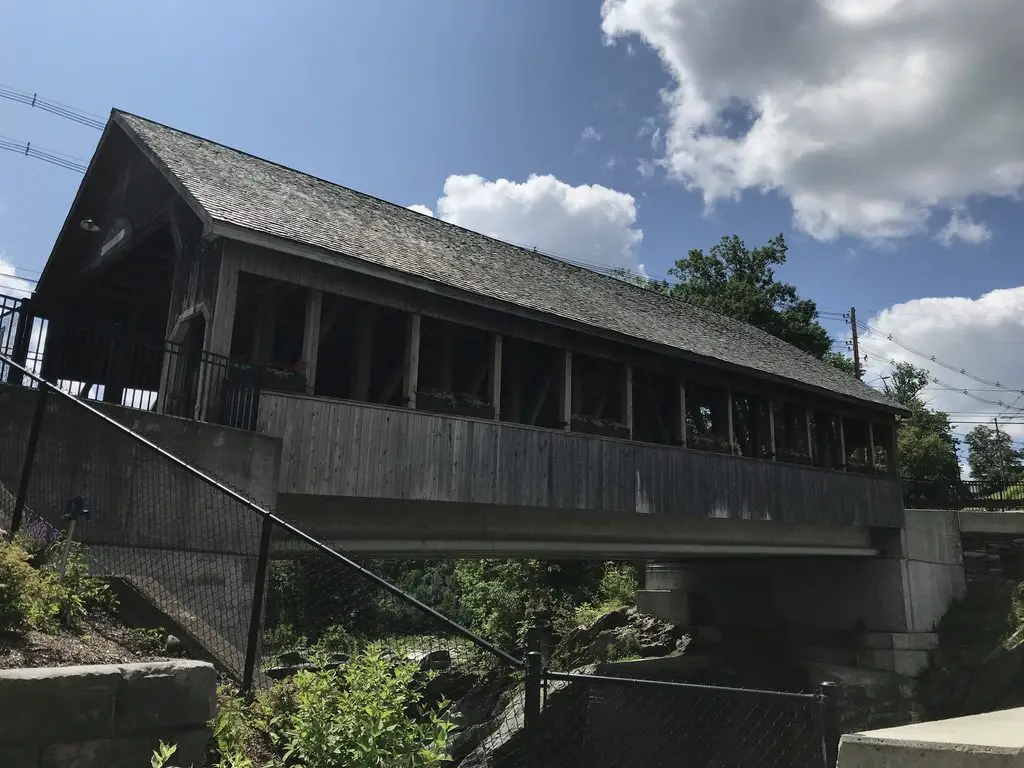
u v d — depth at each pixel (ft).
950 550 70.59
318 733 11.84
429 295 39.19
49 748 9.24
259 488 27.53
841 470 64.64
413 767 11.63
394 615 20.97
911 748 8.77
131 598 16.79
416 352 38.29
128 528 22.72
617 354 48.65
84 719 9.61
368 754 11.39
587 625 85.51
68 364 47.34
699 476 51.96
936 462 120.67
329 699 12.75
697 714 45.42
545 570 99.50
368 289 36.78
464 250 49.34
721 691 12.76
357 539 36.01
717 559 70.69
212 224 30.53
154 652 14.71
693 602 80.02
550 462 43.16
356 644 19.43
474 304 40.16
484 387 56.18
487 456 40.09
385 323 45.47
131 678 10.23
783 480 58.13
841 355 140.15
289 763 13.08
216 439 26.27
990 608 66.95
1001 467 169.48
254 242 31.65
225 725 12.10
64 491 21.61
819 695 11.81
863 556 66.13
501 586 97.25
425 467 37.27
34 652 11.74
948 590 69.26
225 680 15.80
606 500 45.62
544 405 55.62
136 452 23.61
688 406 65.00
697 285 134.31
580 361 51.75
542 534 44.50
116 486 22.86
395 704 12.32
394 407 36.63
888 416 71.77
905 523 67.51
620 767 33.01
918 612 65.57
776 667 64.39
